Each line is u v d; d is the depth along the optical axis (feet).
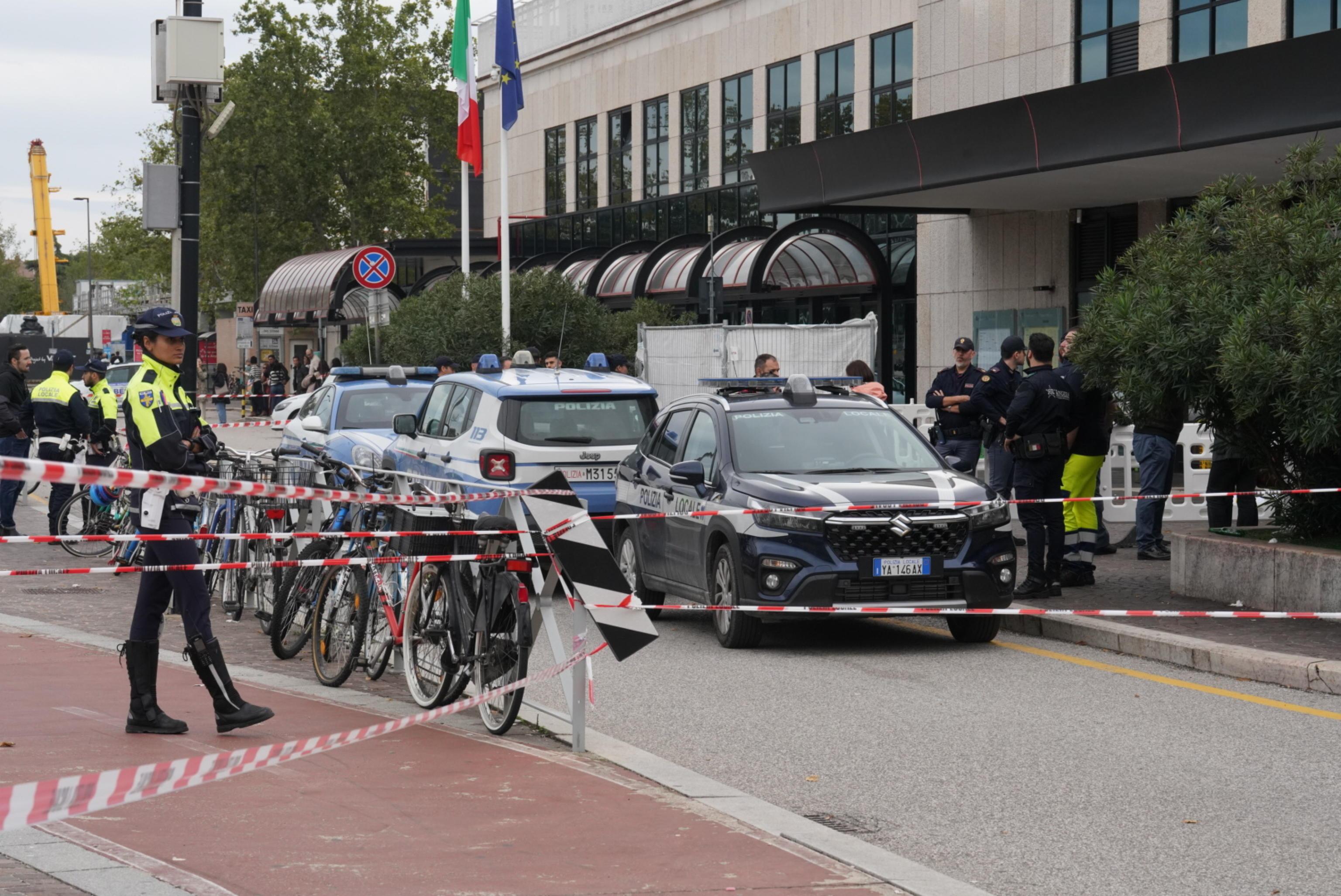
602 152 150.71
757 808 20.44
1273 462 38.29
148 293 257.34
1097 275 40.11
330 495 21.86
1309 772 22.98
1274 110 57.31
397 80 201.77
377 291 89.92
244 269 198.49
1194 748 24.67
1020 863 18.61
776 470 36.19
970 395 50.03
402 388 55.88
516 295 91.86
